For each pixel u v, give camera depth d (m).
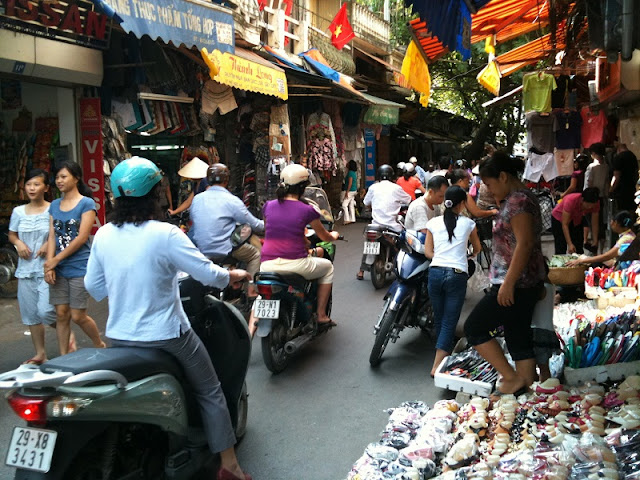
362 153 19.95
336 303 7.90
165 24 7.48
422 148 28.69
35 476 2.55
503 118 27.11
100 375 2.61
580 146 10.58
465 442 3.66
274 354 5.31
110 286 3.04
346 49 18.86
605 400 4.00
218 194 6.14
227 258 6.36
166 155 12.22
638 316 5.16
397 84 21.36
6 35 7.74
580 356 4.64
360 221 17.55
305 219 5.46
